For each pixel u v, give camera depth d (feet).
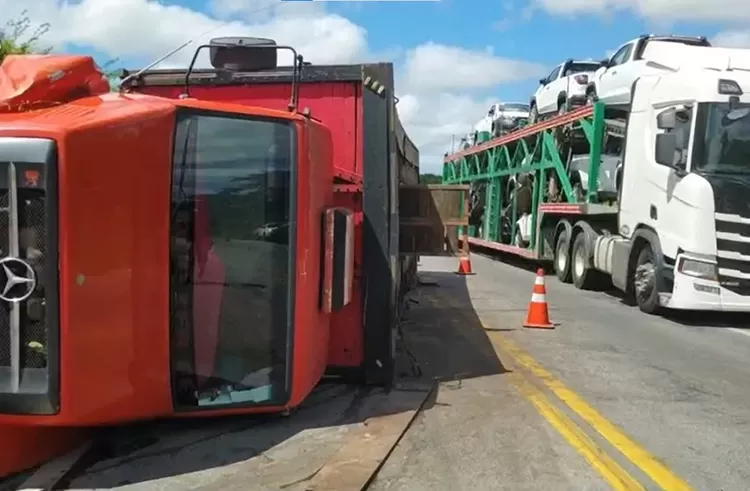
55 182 13.09
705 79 36.52
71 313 13.35
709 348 30.78
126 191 14.10
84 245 13.47
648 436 18.66
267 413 17.51
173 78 20.94
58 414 13.47
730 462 17.01
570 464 16.42
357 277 20.49
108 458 15.43
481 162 82.48
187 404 15.61
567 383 23.73
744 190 35.70
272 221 16.26
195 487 14.11
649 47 47.16
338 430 17.48
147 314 14.64
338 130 20.71
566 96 65.67
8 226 13.16
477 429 18.54
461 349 28.48
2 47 45.80
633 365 26.86
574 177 54.75
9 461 14.15
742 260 35.78
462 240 36.42
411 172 39.37
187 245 15.42
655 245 38.86
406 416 18.80
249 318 16.19
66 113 14.16
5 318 13.32
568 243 53.98
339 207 19.08
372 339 20.62
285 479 14.56
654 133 39.99
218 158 15.79
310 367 17.54
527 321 34.42
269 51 20.71
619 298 46.39
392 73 19.97
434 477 15.39
